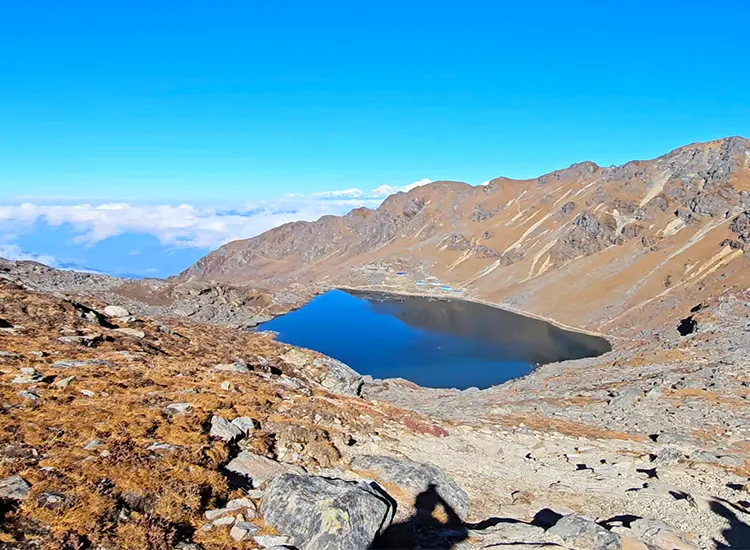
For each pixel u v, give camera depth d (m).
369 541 13.29
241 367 36.44
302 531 12.84
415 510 17.31
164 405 20.92
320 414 26.67
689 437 40.66
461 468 25.11
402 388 83.88
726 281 193.25
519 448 33.09
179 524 12.30
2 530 10.12
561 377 92.62
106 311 51.16
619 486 24.88
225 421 20.08
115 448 15.20
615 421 50.53
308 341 158.12
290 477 14.60
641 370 87.31
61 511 11.28
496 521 18.55
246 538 12.46
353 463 20.89
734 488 25.33
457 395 79.50
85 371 24.69
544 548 14.65
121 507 12.12
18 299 41.12
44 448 14.52
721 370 73.25
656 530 17.89
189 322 74.31
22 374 21.73
